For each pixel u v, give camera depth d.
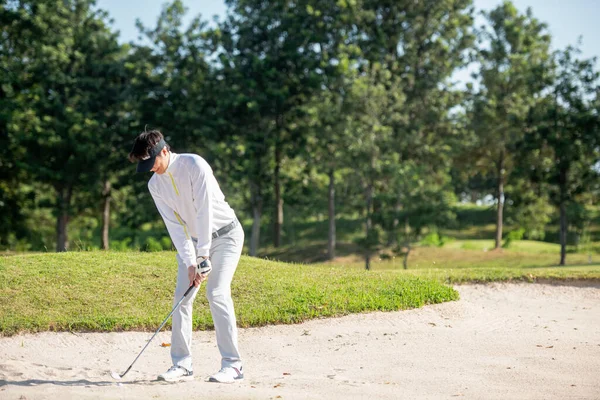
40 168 35.31
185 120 38.31
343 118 36.47
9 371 5.48
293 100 41.09
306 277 10.26
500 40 42.44
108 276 9.53
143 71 39.66
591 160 32.09
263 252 42.88
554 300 10.66
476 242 43.81
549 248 40.97
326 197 43.19
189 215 5.21
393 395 4.87
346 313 8.65
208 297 5.29
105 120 39.78
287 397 4.65
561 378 5.58
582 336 7.71
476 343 7.25
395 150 37.69
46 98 37.75
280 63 40.84
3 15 35.44
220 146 38.94
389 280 10.34
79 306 8.39
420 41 44.53
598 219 47.78
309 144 40.41
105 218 40.88
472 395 4.97
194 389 4.84
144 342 7.37
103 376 5.48
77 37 39.44
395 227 31.88
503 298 10.72
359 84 36.25
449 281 11.52
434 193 32.19
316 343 7.38
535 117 34.22
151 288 9.23
